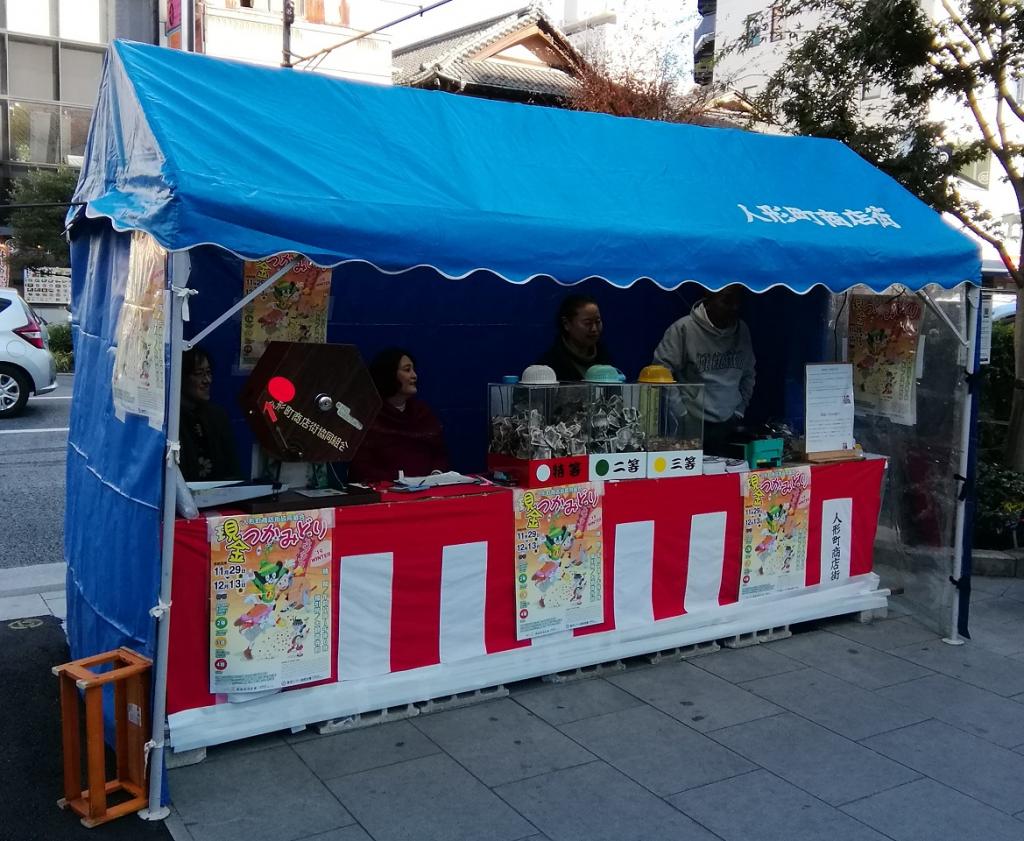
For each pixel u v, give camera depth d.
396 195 3.68
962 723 4.07
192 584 3.46
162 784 3.19
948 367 5.12
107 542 3.73
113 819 3.13
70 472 4.72
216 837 3.05
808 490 5.11
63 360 19.59
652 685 4.41
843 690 4.40
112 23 26.83
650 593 4.64
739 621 4.91
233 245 3.11
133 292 3.55
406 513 3.90
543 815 3.24
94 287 4.36
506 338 6.26
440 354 6.05
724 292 5.37
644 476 4.57
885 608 5.48
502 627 4.23
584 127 4.88
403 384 4.84
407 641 3.99
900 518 5.57
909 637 5.15
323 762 3.57
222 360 5.16
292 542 3.65
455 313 6.05
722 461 4.92
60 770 3.51
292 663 3.70
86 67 26.69
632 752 3.73
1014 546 6.64
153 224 3.13
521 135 4.60
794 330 6.07
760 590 4.99
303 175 3.54
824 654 4.87
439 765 3.57
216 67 3.96
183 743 3.45
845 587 5.36
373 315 5.80
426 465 4.93
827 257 4.48
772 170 5.21
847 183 5.36
